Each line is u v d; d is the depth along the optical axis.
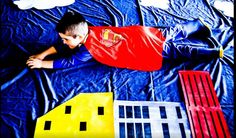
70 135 1.01
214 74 1.24
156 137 1.02
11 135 1.00
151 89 1.16
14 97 1.09
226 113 1.11
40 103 1.08
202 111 1.11
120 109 1.08
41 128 1.02
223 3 1.59
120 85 1.16
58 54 1.22
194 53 1.28
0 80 1.13
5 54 1.20
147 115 1.07
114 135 1.01
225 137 1.05
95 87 1.15
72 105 1.08
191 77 1.21
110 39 1.26
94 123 1.04
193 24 1.40
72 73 1.18
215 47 1.35
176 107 1.11
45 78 1.15
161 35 1.32
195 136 1.04
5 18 1.35
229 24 1.48
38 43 1.25
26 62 1.18
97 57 1.22
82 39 1.24
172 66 1.24
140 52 1.25
